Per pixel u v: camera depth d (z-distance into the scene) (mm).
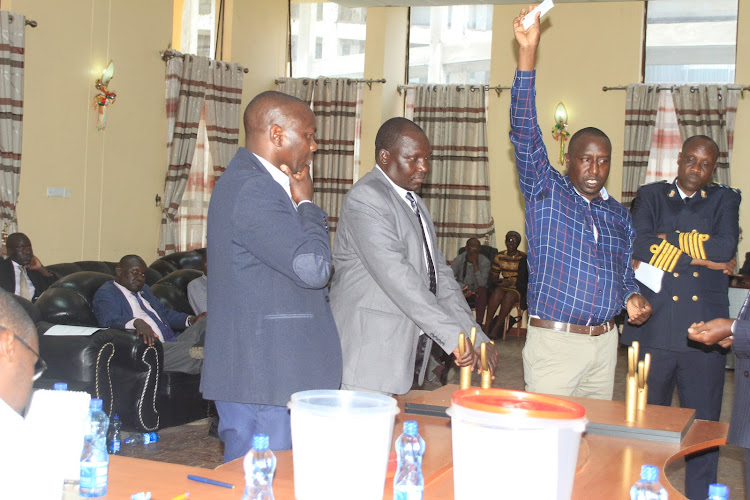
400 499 1461
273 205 1920
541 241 2947
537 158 2906
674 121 9516
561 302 2912
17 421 1293
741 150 9227
